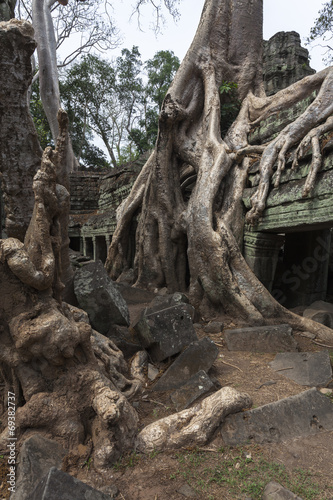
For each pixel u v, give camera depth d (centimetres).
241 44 901
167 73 2862
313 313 626
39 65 1895
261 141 775
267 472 245
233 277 629
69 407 278
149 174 945
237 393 309
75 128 3020
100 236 1493
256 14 920
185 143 854
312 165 521
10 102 393
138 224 980
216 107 836
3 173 414
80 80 2773
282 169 602
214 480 239
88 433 283
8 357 281
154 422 293
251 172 718
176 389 372
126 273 1021
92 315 500
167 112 840
